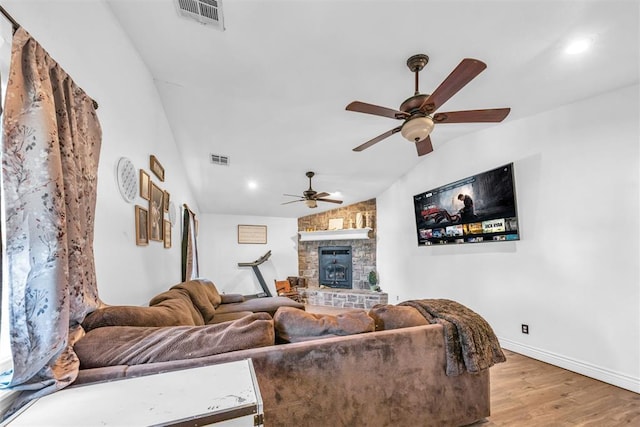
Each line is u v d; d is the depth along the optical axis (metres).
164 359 1.18
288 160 4.29
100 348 1.16
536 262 2.97
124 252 1.86
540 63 2.16
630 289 2.31
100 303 1.39
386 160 4.46
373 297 5.63
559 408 2.05
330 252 6.88
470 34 1.88
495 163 3.38
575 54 2.04
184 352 1.22
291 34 1.91
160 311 1.66
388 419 1.56
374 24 1.81
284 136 3.56
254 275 7.00
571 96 2.58
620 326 2.36
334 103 2.83
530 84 2.43
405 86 2.53
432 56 2.11
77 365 1.05
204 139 3.60
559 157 2.79
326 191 5.73
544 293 2.89
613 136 2.43
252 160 4.24
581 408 2.05
